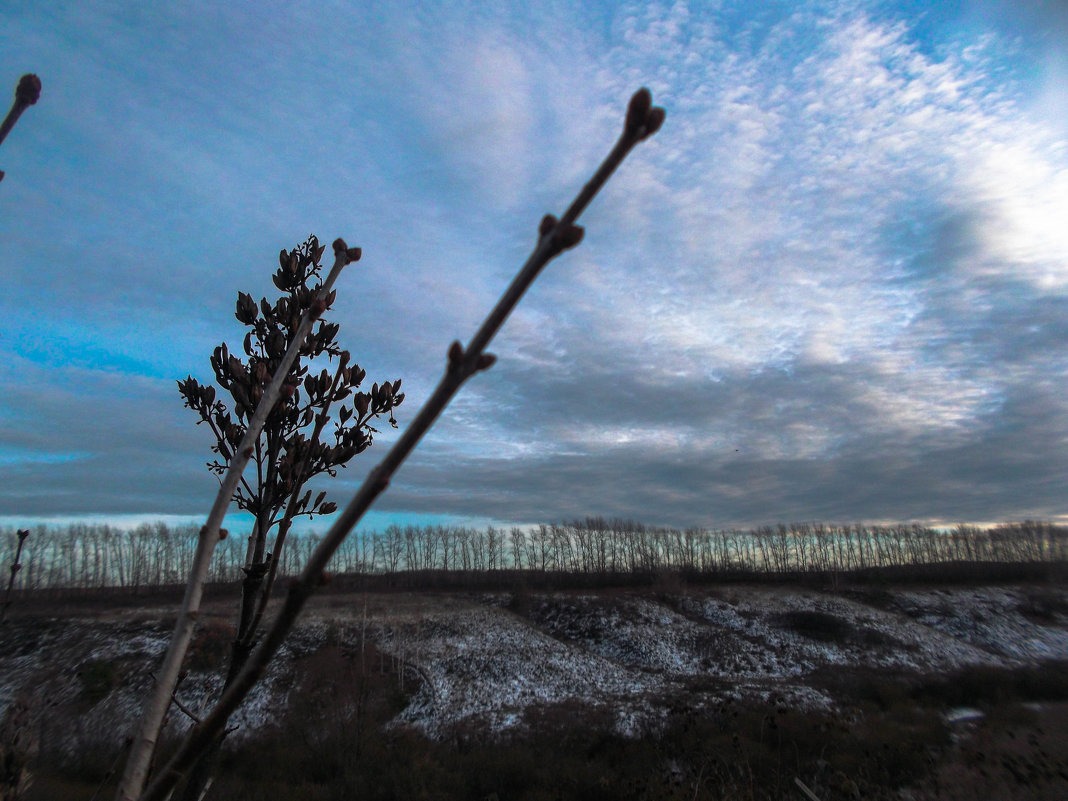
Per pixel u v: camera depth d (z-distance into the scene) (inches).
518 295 36.0
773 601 2006.6
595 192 35.8
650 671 1398.9
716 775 558.9
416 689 1111.0
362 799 633.0
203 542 67.2
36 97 67.4
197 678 785.6
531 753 766.5
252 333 152.5
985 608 1946.4
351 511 37.9
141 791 56.7
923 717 830.5
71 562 2404.0
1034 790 489.1
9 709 134.1
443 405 36.3
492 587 2362.2
